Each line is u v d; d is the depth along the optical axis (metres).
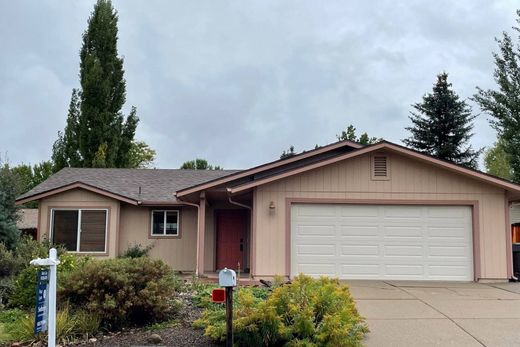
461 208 13.51
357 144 14.71
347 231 13.30
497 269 13.21
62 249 12.22
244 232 17.92
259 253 13.02
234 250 17.80
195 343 6.54
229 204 17.81
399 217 13.41
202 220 14.41
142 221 17.55
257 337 6.11
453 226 13.44
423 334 7.20
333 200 13.30
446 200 13.45
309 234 13.23
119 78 32.59
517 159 25.83
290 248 13.09
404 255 13.28
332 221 13.29
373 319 8.12
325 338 5.94
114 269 7.70
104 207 16.95
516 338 6.99
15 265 10.00
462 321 7.99
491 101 26.75
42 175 34.00
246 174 14.02
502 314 8.52
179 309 8.12
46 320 5.68
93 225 16.89
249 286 11.16
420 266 13.26
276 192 13.27
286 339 6.12
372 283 12.36
